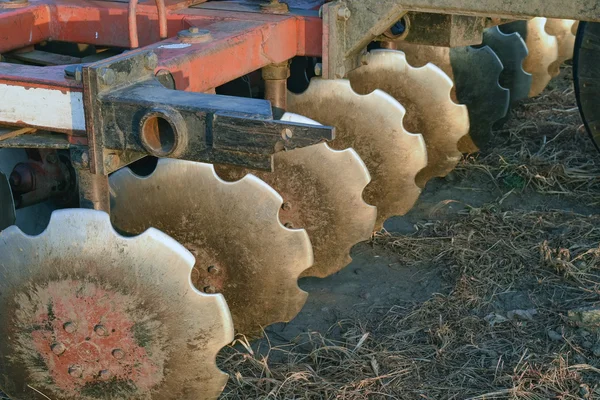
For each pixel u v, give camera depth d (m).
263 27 3.36
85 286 2.72
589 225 4.72
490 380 3.43
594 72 4.04
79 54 3.97
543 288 4.12
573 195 5.17
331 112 4.14
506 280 4.20
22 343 2.85
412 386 3.38
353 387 3.37
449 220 4.85
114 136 2.58
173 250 2.65
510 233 4.66
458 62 5.18
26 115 2.74
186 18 3.50
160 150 2.51
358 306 4.00
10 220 3.24
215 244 3.25
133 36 2.93
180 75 2.91
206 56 3.03
